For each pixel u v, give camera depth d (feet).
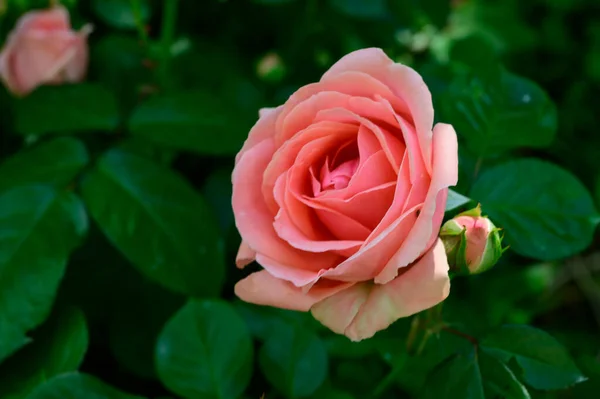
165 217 1.94
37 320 1.86
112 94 2.11
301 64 2.52
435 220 1.57
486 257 1.61
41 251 1.89
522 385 1.69
